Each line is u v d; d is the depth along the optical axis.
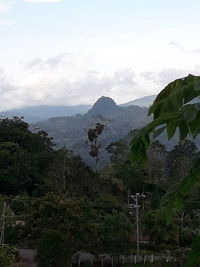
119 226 37.16
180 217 39.22
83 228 32.84
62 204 33.09
